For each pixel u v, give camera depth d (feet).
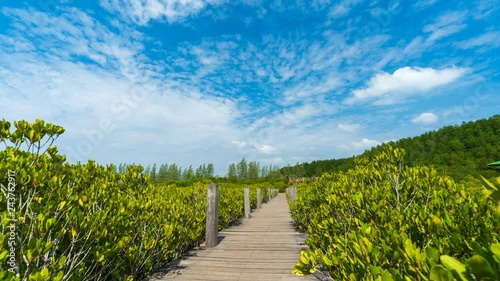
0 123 8.84
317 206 18.86
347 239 7.28
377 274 4.57
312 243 12.97
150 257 13.34
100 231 8.35
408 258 4.62
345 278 6.19
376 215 8.19
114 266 11.29
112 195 11.43
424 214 7.18
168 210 16.14
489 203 7.56
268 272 14.33
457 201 9.12
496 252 2.81
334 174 20.67
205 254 18.38
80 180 11.67
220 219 28.27
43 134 9.59
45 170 8.76
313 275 13.28
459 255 5.50
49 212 7.47
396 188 11.36
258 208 54.90
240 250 19.44
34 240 6.06
